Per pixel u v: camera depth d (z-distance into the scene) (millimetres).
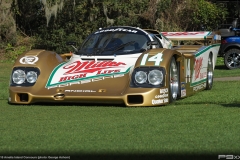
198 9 33250
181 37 16469
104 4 30266
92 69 11656
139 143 7551
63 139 7863
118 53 12195
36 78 11555
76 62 12219
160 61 11117
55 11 29984
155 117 9586
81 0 31188
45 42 32281
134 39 12664
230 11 38375
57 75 11641
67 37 31641
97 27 31531
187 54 13008
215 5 34281
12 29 32906
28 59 11891
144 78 10953
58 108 10922
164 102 11062
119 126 8766
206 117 9531
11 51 32906
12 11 32812
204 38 16281
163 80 11000
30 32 35000
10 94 11594
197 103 11586
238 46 26109
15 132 8414
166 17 33000
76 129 8570
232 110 10328
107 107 10953
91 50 12531
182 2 32906
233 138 7809
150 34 13398
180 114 9883
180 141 7645
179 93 12062
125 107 10883
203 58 14656
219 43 17109
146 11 31156
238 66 26281
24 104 11508
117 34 12859
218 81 18484
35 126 8883
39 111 10539
